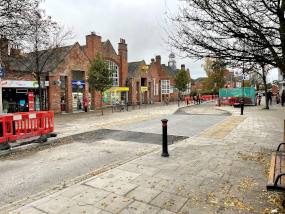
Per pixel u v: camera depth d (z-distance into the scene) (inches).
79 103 885.8
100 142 332.2
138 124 493.4
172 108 930.1
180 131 397.7
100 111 877.2
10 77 611.5
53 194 150.9
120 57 1179.3
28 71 637.3
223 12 177.3
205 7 176.1
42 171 210.7
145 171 191.0
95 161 238.7
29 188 173.2
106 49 1072.8
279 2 171.5
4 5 281.0
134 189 155.7
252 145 268.1
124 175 182.7
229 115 641.0
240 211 124.0
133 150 280.5
